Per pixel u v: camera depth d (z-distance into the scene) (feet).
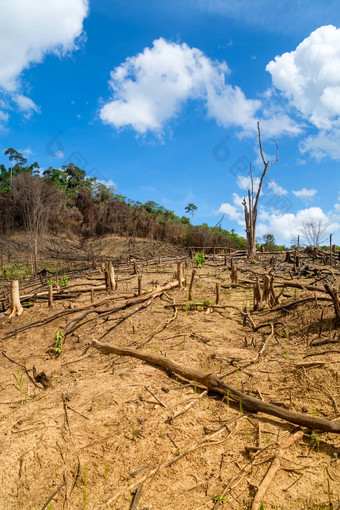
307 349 16.39
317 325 19.16
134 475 8.70
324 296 23.20
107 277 38.32
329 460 8.79
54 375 17.71
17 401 14.15
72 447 9.69
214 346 18.90
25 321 29.40
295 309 22.61
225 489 8.10
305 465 8.69
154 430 10.41
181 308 28.84
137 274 48.85
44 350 22.79
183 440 9.98
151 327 24.22
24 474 8.88
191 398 12.31
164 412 11.34
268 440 9.77
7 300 34.63
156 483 8.50
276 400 11.91
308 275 41.34
